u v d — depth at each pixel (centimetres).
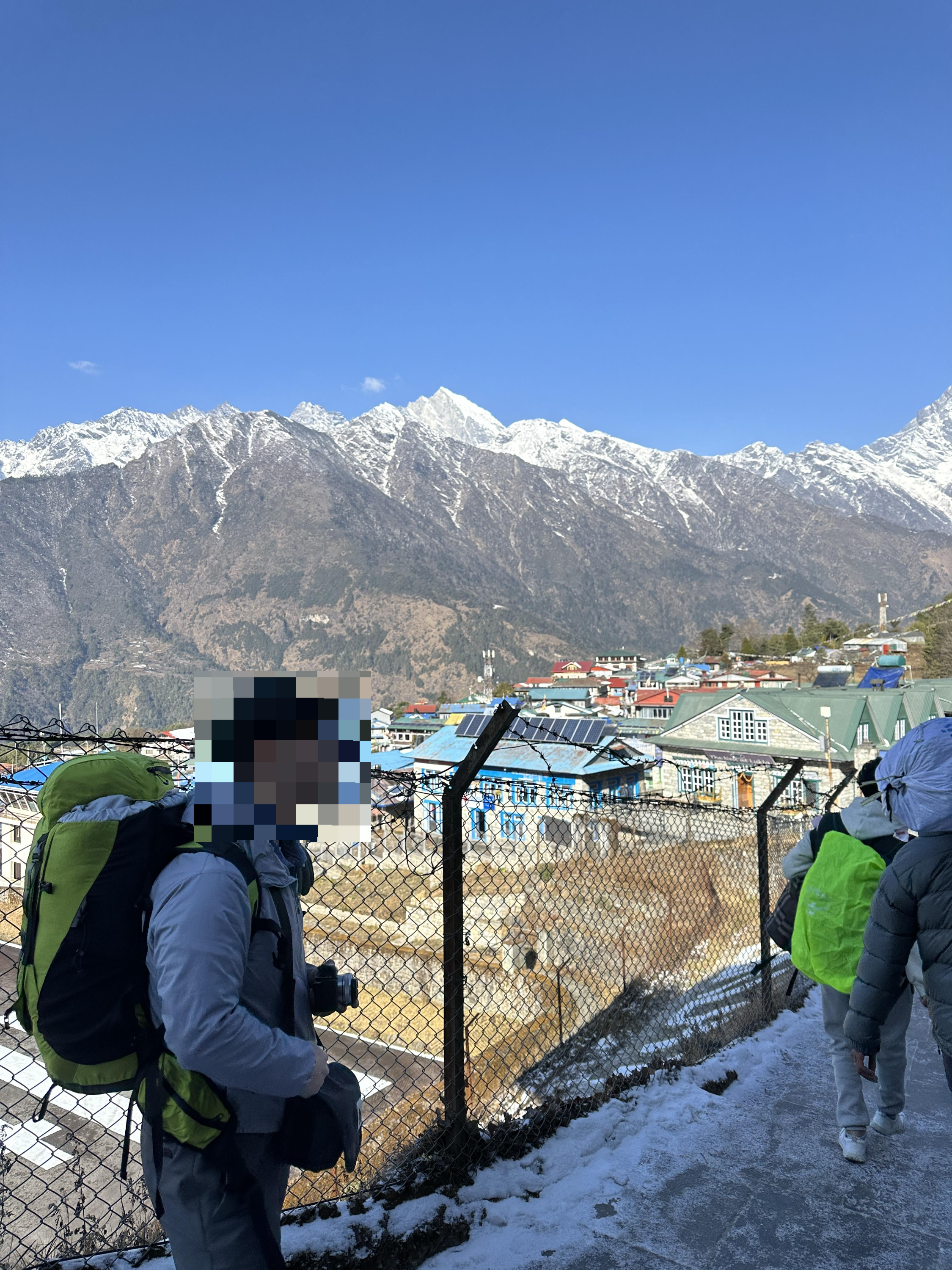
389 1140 398
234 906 165
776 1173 336
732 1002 589
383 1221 283
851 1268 275
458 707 7756
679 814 1106
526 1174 328
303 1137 180
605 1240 288
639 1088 416
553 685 13525
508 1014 917
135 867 162
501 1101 389
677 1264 276
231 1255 167
